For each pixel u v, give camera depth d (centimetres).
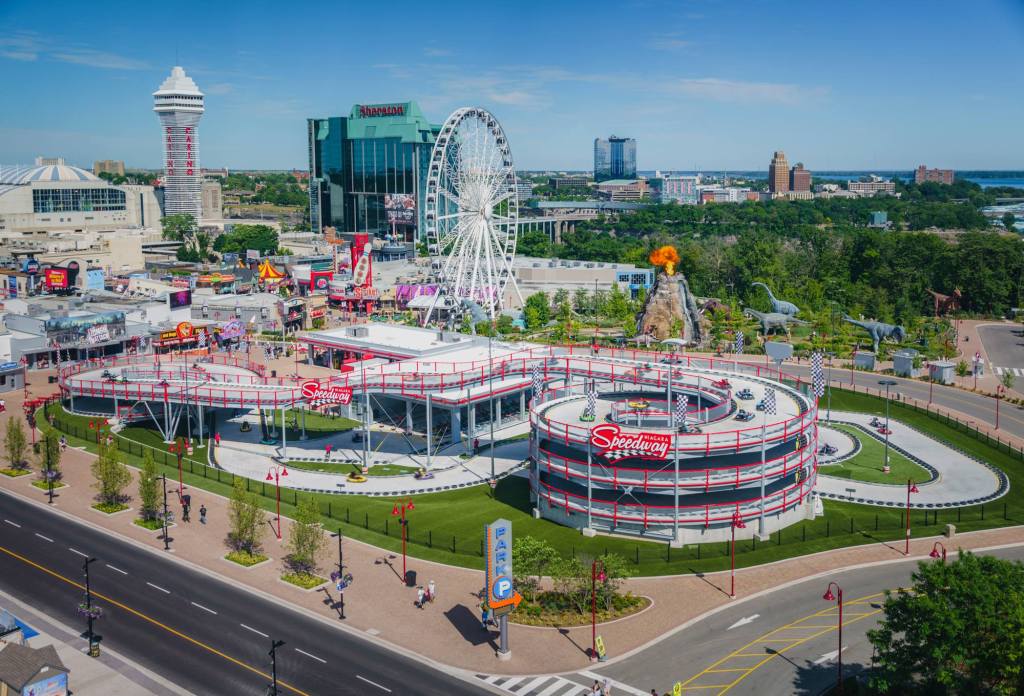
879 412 19125
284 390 17062
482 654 9281
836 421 18500
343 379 16638
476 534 12562
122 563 11538
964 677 7725
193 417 18700
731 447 12156
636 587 10781
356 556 11794
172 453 16500
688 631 9688
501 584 9075
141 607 10325
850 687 8375
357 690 8612
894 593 10456
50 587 10831
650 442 11944
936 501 13775
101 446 13725
